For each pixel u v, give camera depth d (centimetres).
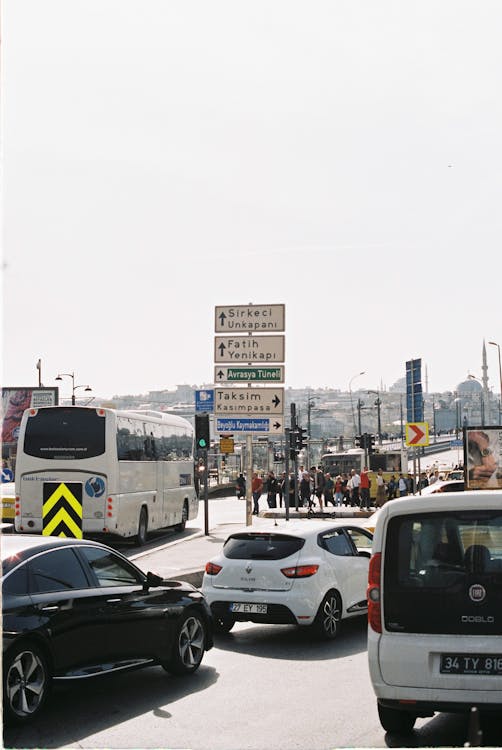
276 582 1215
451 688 686
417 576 708
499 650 682
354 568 1307
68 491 1519
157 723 802
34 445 2425
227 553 1259
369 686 953
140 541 2623
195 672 1029
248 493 3133
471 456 2806
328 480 5112
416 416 6469
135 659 916
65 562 869
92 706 866
